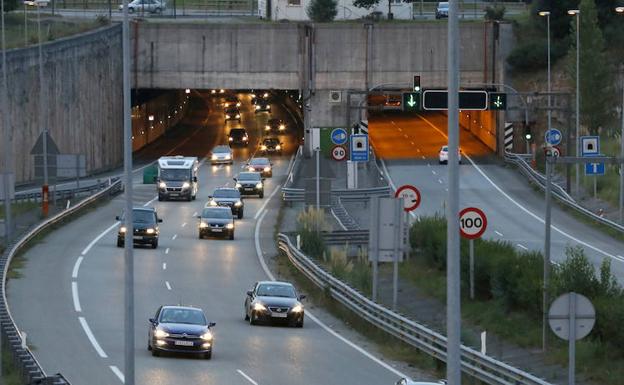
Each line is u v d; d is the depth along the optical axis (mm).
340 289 128500
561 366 98250
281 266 161250
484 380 86250
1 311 101312
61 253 162500
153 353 98500
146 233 171375
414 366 99062
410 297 135750
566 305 67812
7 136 183875
